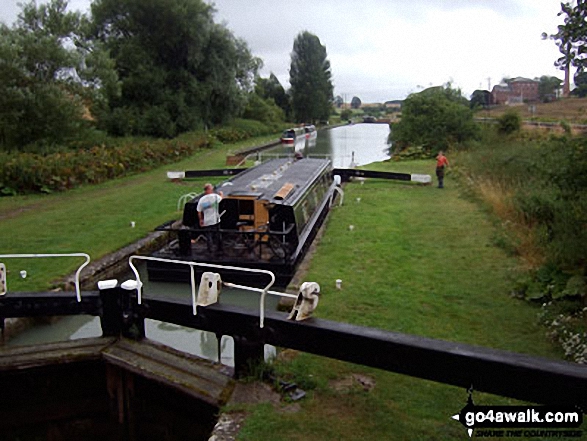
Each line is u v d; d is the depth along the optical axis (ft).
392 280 26.73
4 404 19.11
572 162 24.47
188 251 31.04
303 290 15.40
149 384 18.72
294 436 13.80
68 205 49.98
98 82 82.89
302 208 35.27
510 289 24.66
